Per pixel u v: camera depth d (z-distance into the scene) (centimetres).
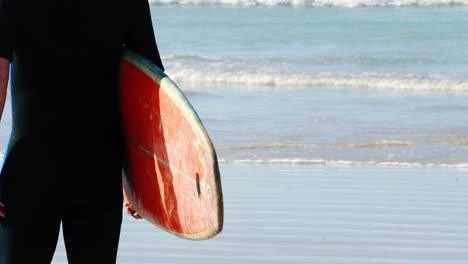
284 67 7400
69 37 827
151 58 916
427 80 6119
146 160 899
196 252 1702
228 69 7181
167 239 1819
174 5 15788
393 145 3403
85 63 838
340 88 6075
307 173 2781
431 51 8625
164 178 877
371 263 1641
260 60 7869
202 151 792
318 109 4625
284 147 3325
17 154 827
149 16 905
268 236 1867
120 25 866
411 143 3428
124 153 936
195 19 12962
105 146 860
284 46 9350
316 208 2203
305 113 4425
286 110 4550
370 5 14950
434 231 1950
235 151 3228
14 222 820
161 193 891
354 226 1991
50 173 825
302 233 1903
